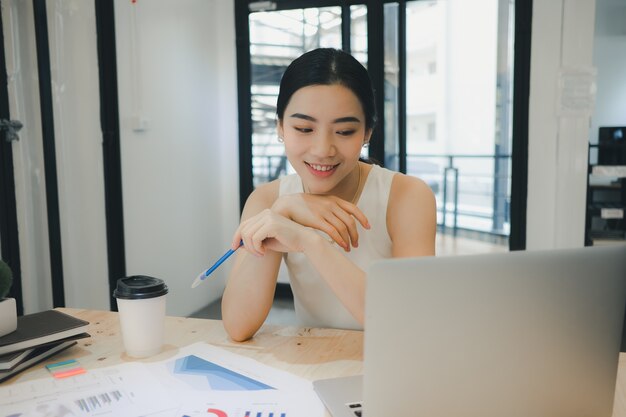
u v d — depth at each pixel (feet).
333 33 11.71
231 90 12.30
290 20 11.93
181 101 10.67
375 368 1.96
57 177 8.00
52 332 3.14
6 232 7.32
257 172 12.77
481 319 1.95
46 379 2.87
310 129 3.33
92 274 8.65
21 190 7.58
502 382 2.01
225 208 12.64
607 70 14.56
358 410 2.43
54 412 2.49
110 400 2.60
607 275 2.06
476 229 16.11
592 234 10.59
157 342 3.18
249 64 12.16
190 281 11.20
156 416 2.45
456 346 1.95
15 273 7.43
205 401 2.59
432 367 1.96
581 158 10.09
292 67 3.38
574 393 2.12
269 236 3.29
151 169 9.77
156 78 9.80
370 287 1.92
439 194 16.42
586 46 9.82
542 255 1.97
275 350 3.27
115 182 8.83
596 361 2.12
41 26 7.55
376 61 11.28
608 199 13.01
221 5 12.04
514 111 10.37
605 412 2.20
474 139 15.47
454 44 14.37
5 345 2.93
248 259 3.50
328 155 3.30
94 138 8.52
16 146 7.50
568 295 2.02
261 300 3.38
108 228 8.80
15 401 2.61
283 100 3.43
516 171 10.51
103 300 8.79
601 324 2.09
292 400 2.60
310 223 3.54
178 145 10.62
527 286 1.96
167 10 10.07
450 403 1.99
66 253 8.15
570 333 2.05
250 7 11.88
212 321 3.85
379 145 11.53
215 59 12.02
